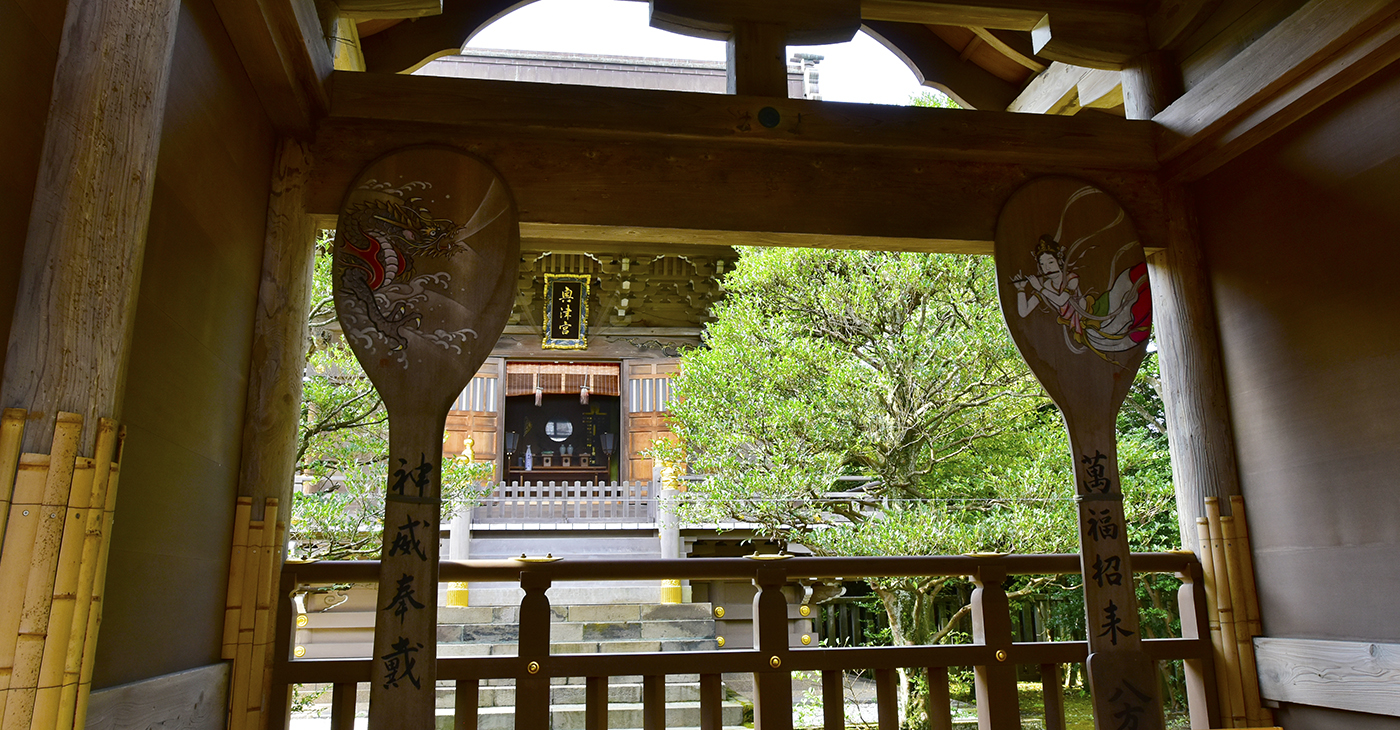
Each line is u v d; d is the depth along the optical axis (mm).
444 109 3354
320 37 3137
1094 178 3854
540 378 11875
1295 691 3307
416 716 2887
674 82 12609
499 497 10125
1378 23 2873
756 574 3316
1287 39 3158
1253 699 3469
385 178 3324
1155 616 8711
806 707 7117
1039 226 3748
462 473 6473
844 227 3605
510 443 14016
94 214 1777
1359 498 3117
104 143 1806
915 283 6508
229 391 2902
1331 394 3236
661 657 3184
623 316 10961
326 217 3357
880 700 3295
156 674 2336
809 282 6961
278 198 3250
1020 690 8922
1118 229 3789
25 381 1680
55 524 1663
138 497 2188
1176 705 8172
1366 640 3051
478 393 10742
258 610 2939
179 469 2467
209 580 2762
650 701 3170
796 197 3600
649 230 3504
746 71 3648
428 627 2959
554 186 3453
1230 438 3707
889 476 6723
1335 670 3139
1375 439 3059
